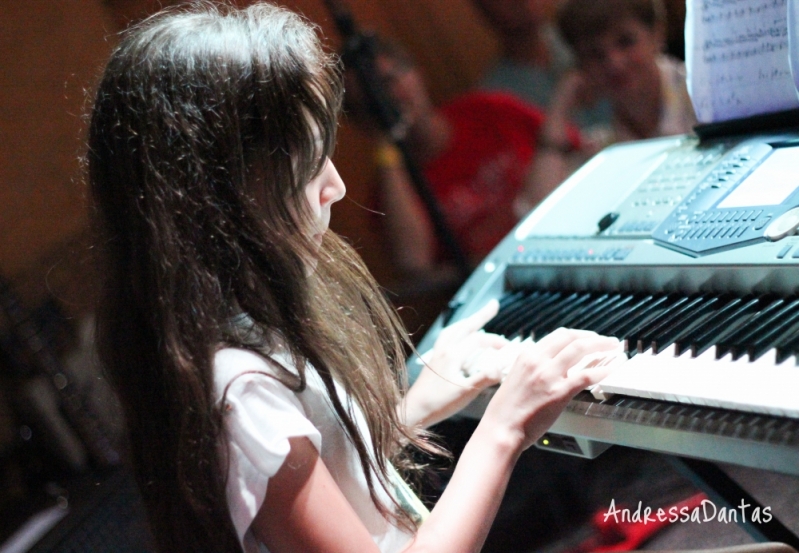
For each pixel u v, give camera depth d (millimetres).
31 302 3357
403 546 1272
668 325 1393
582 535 2674
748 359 1216
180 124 1166
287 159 1194
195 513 1122
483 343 1641
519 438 1230
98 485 2908
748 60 1601
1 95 3520
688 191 1610
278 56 1197
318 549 1116
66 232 3564
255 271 1177
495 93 3648
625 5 3008
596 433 1318
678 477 2730
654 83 3135
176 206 1161
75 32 3701
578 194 1897
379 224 3645
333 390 1194
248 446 1090
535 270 1797
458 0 4852
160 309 1150
